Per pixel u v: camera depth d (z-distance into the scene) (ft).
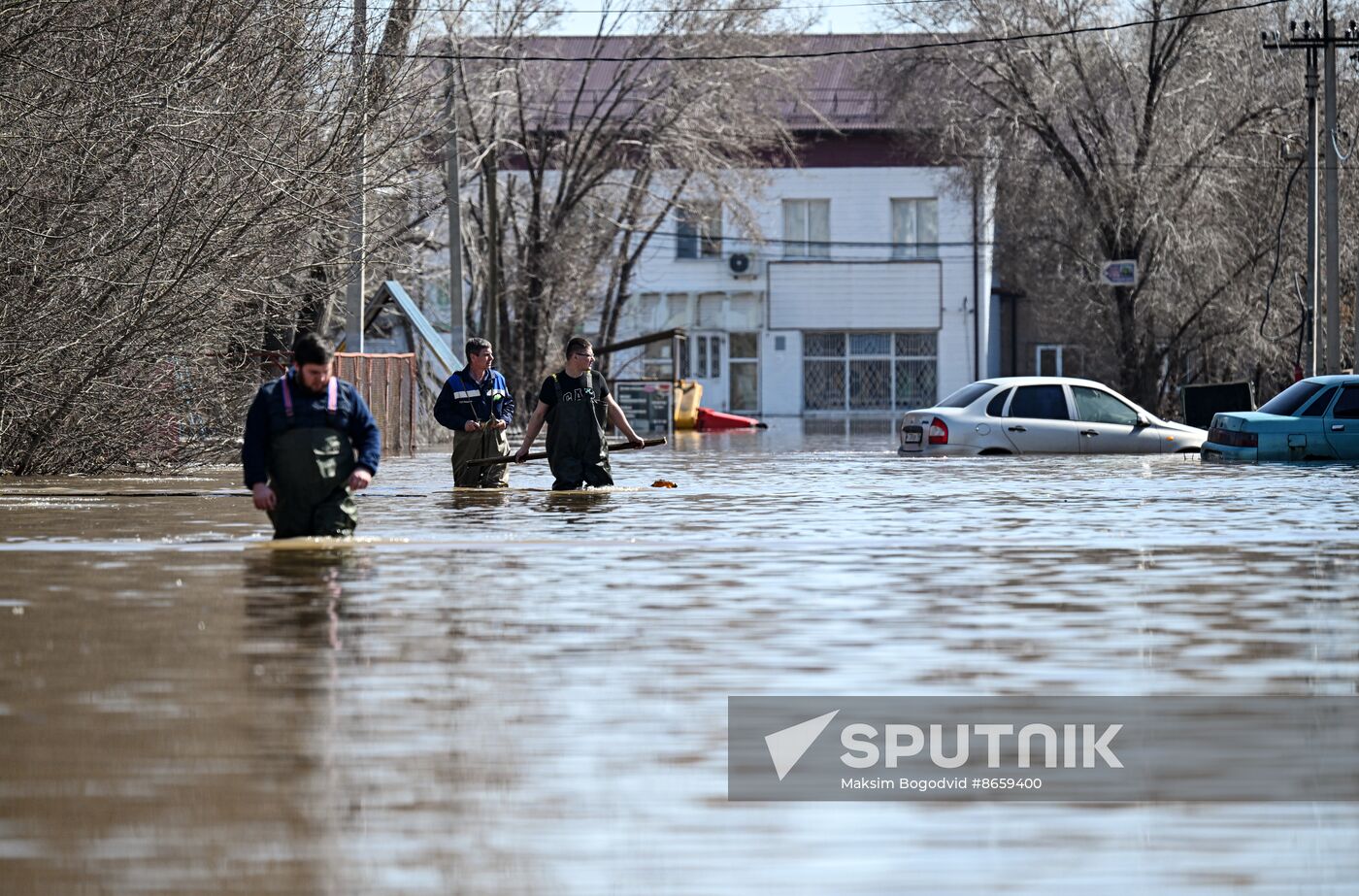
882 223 519.60
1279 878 32.73
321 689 49.60
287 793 38.22
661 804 37.68
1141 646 57.47
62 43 142.20
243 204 153.99
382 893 31.78
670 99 360.28
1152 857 34.01
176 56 149.59
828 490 137.90
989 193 379.76
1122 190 357.41
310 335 87.45
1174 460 186.60
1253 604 67.87
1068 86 361.92
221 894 31.65
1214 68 360.28
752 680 51.24
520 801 37.73
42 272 144.66
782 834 35.60
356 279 224.74
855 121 517.14
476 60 330.95
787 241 522.47
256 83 158.20
